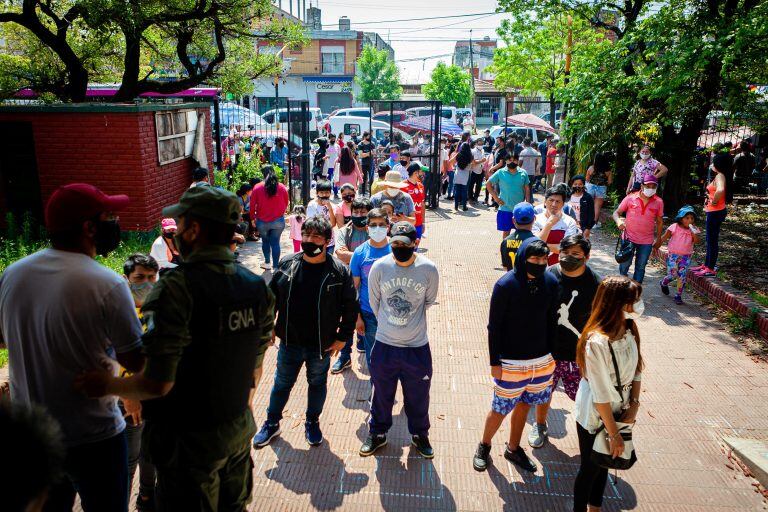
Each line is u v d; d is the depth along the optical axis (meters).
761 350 6.67
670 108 11.04
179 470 2.43
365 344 5.72
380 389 4.55
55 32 13.08
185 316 2.31
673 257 8.14
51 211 2.63
